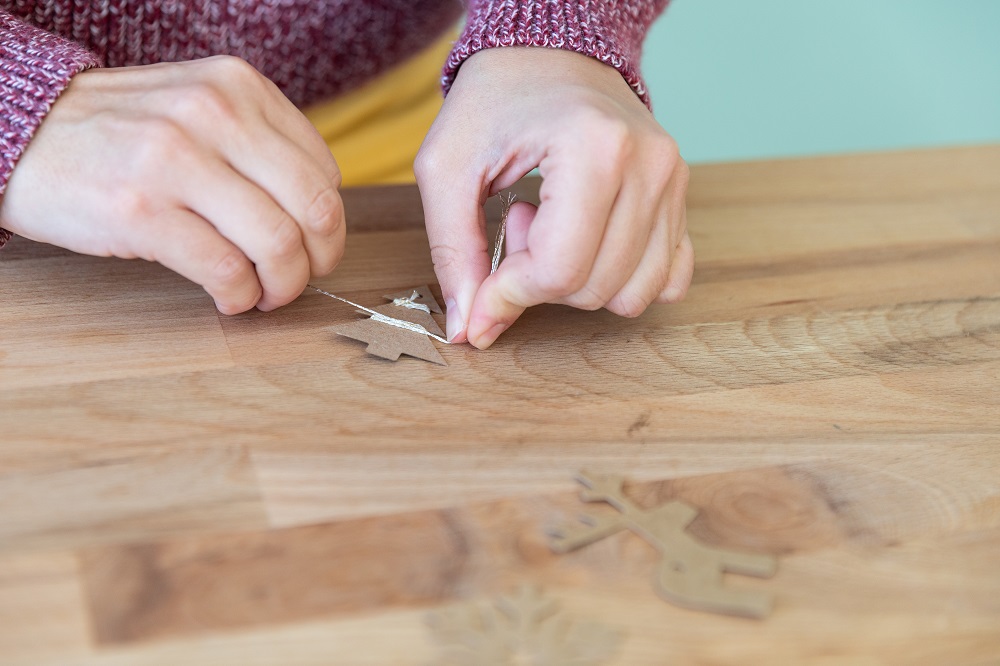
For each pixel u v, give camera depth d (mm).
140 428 517
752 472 523
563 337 598
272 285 573
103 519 478
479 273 590
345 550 475
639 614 464
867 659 458
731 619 465
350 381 554
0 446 502
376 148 848
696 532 494
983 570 489
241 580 462
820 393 573
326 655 446
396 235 669
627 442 533
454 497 499
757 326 620
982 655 463
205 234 555
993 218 751
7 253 611
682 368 583
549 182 558
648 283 585
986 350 616
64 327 566
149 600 454
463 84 611
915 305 649
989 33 1569
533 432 534
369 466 509
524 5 627
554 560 479
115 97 570
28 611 448
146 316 581
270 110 580
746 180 778
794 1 1513
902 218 742
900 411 565
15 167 558
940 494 521
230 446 513
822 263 683
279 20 755
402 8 802
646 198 570
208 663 441
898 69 1587
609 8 654
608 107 575
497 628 456
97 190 548
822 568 485
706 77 1526
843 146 1632
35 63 569
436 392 552
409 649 449
